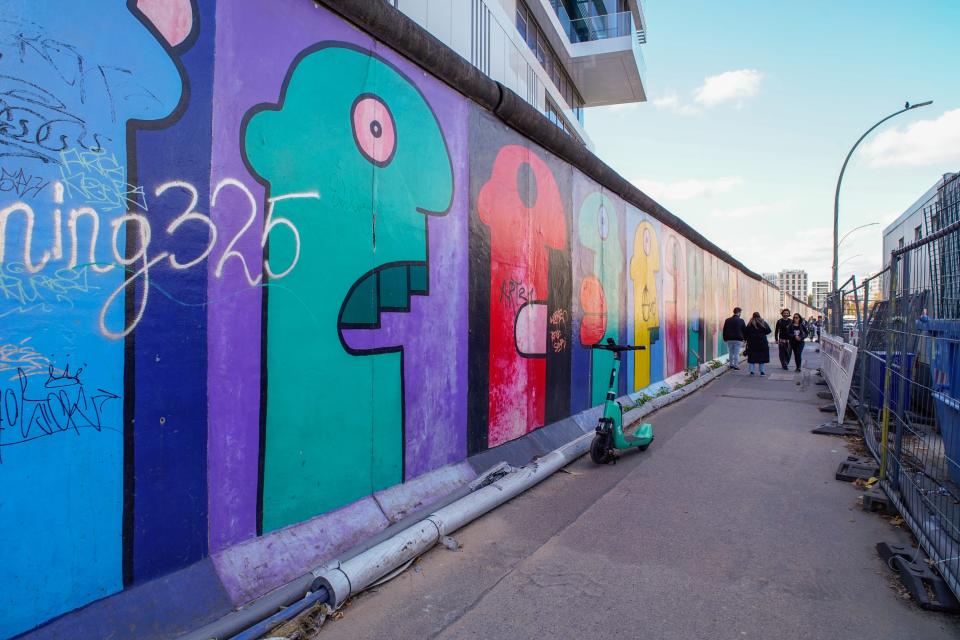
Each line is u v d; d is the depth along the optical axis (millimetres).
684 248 15344
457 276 5316
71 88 2410
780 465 6379
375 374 4250
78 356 2428
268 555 3279
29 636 2268
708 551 4023
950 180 5379
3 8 2201
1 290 2188
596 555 3953
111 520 2559
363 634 2955
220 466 3070
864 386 8250
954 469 3678
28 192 2264
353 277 4035
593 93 28234
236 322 3160
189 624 2734
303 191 3611
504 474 5402
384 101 4367
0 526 2193
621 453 6957
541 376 7070
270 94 3381
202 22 2984
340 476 3916
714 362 18109
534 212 6934
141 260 2670
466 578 3602
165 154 2781
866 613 3174
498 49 10781
